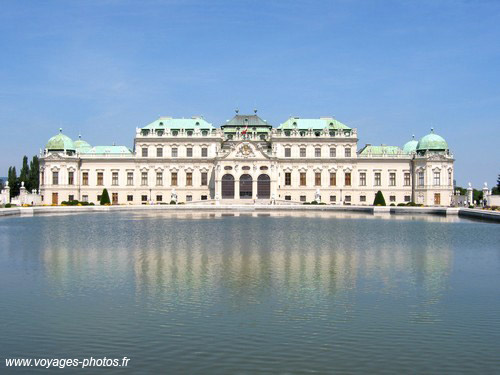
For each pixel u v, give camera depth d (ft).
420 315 113.09
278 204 589.73
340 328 104.32
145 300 123.65
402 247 214.69
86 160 637.30
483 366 86.89
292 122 646.74
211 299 124.67
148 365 86.84
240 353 91.56
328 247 213.46
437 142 624.18
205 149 634.02
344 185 632.38
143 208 531.91
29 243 223.92
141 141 634.02
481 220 392.47
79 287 136.36
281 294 129.70
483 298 127.03
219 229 295.48
